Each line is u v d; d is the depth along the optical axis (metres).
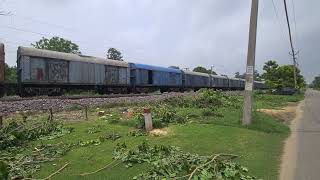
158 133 13.03
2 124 14.09
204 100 22.69
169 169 8.52
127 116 17.38
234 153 10.59
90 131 13.84
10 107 21.09
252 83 15.73
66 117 18.73
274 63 75.56
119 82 43.50
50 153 10.95
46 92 33.94
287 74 73.69
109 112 20.58
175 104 22.50
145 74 49.00
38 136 13.40
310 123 20.16
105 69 41.09
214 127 14.20
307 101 44.91
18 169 9.33
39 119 16.50
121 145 11.00
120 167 9.26
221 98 23.97
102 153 10.57
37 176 8.91
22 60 31.22
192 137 12.33
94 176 8.70
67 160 10.14
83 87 38.44
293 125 19.14
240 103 24.64
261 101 37.31
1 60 28.66
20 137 12.68
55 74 34.25
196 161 8.92
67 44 87.00
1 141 11.96
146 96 33.00
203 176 8.01
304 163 10.08
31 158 10.40
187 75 60.91
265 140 13.05
